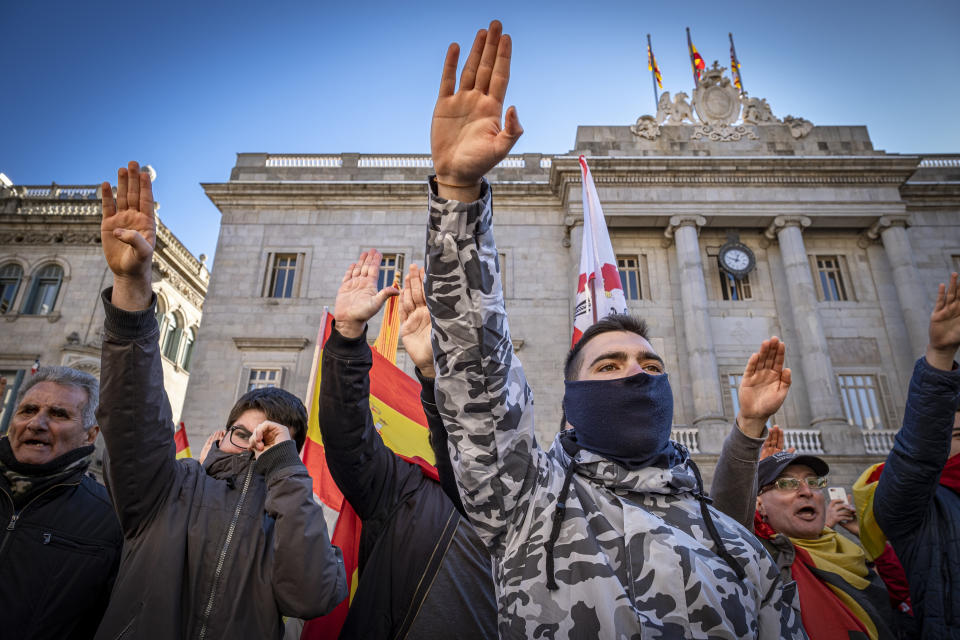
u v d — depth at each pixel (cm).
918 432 307
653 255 1964
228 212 2031
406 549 276
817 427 1669
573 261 1888
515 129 145
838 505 444
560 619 155
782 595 185
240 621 240
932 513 328
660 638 150
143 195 241
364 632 262
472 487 170
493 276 165
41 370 320
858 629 307
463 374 166
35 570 273
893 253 1900
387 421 437
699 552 167
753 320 1877
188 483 267
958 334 294
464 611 260
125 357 240
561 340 1833
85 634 289
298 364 1814
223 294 1914
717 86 2150
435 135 156
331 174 2116
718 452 1605
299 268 1959
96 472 1631
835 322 1875
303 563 243
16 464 287
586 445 195
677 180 1961
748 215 1923
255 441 273
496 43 155
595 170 1945
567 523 169
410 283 221
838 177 1958
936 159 2134
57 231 2141
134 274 236
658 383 197
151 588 236
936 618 312
